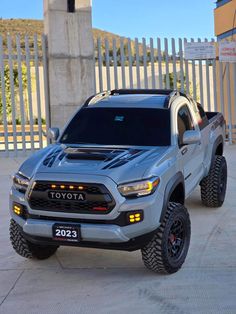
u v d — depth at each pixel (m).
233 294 4.48
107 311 4.21
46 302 4.43
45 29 13.41
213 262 5.29
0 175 10.61
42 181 4.63
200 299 4.39
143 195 4.54
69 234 4.55
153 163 4.82
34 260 5.48
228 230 6.45
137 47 13.91
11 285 4.83
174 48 14.17
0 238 6.35
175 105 6.03
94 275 5.05
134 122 5.86
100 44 13.55
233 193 8.60
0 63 13.06
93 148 5.44
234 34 15.30
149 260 4.81
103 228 4.45
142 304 4.33
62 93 13.05
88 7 13.11
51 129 6.05
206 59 14.30
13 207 4.95
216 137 7.57
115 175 4.54
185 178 5.72
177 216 4.94
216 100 14.82
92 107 6.25
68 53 13.02
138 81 14.00
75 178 4.53
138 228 4.49
